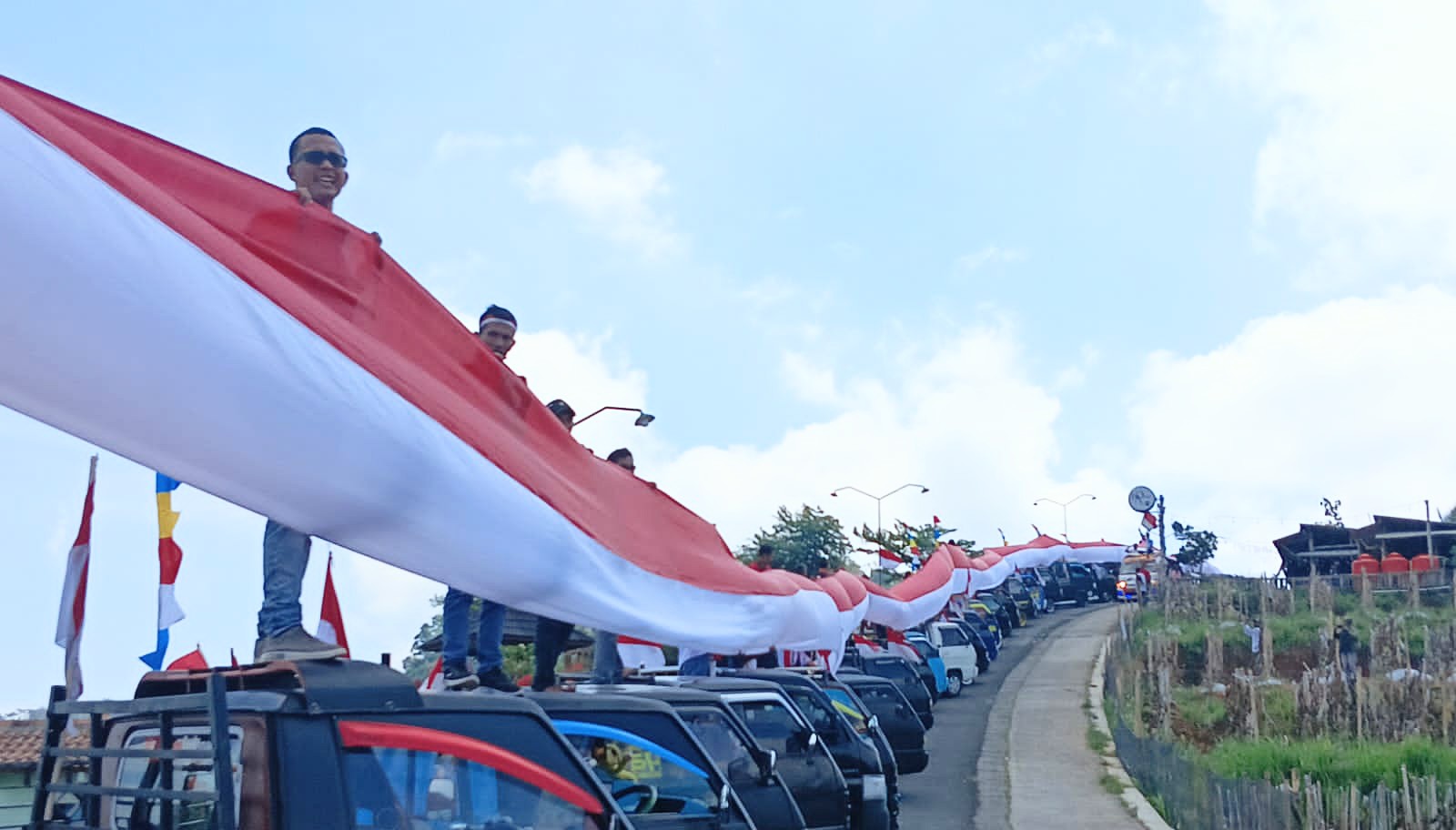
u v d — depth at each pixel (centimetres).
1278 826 1099
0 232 353
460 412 579
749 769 817
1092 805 1617
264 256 513
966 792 1733
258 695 415
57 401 382
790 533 4219
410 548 537
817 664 1650
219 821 375
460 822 459
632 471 1035
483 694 500
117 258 385
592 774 517
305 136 591
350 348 497
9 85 437
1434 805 1120
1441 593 3003
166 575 547
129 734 455
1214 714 2130
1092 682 3094
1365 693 1909
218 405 420
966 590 3578
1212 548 5478
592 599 715
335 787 412
